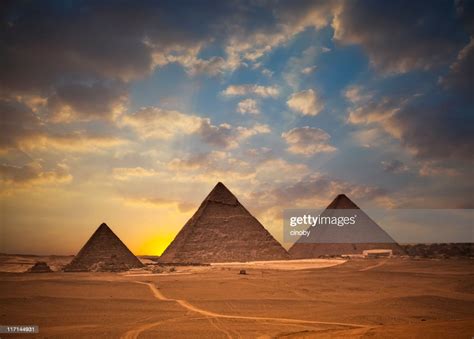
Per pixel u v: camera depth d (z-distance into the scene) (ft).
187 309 186.39
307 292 239.71
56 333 141.90
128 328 147.84
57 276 331.16
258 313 177.06
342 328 134.21
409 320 160.04
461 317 166.20
